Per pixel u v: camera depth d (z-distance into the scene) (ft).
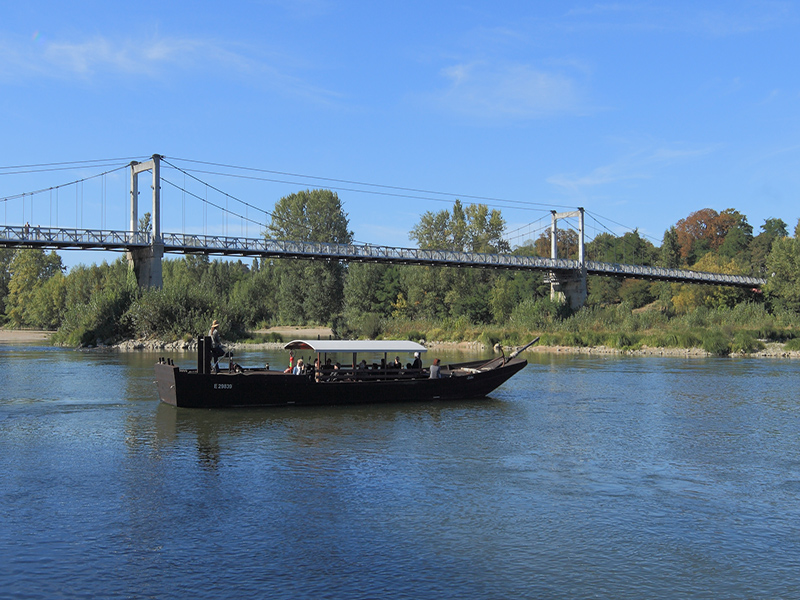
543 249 520.01
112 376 137.28
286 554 43.01
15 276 444.14
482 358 196.24
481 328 291.99
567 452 71.00
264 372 106.42
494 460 67.36
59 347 237.66
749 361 185.26
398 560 42.16
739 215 534.37
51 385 122.01
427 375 108.58
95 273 381.81
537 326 279.90
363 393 101.35
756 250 458.50
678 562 42.24
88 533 46.50
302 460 66.95
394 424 86.43
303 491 56.34
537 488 57.52
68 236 234.58
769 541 45.85
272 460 66.90
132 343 229.66
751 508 52.65
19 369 152.15
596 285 443.32
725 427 85.25
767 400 108.58
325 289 393.91
